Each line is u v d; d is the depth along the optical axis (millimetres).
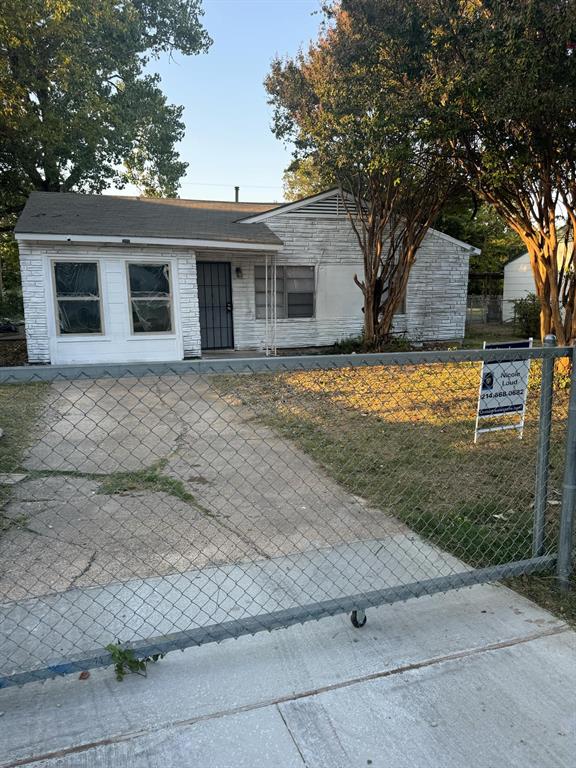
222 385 8250
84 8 14734
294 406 6812
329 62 9734
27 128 13883
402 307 14461
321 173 12141
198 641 1983
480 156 7805
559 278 8367
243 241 10852
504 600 2531
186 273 10688
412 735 1721
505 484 4012
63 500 3695
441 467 4406
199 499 3750
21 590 2541
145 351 10578
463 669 2041
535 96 5625
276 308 12992
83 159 16797
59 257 9789
